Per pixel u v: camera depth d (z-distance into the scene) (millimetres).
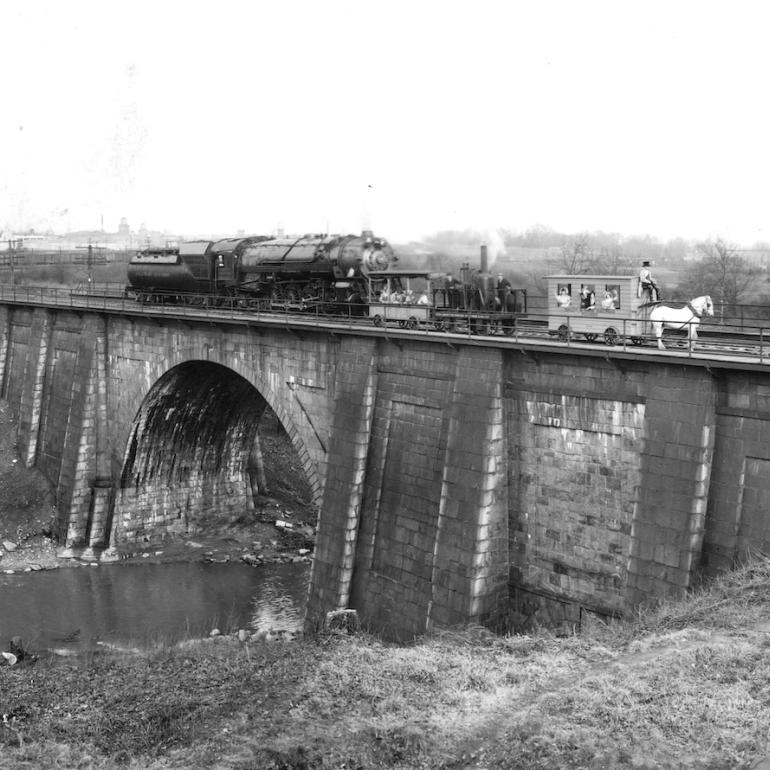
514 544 29000
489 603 28609
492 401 28297
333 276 41844
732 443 23328
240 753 18969
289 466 61969
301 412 37031
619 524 26156
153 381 45969
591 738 16531
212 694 23156
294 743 18828
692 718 16688
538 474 28141
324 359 35625
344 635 28469
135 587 43781
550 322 30859
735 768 15055
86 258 108500
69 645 35938
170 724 21766
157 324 45094
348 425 33156
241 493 54219
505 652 22953
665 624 21938
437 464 30438
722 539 23453
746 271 68125
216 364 41969
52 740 21688
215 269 48875
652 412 24578
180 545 50219
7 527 50094
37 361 54562
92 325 49750
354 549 33000
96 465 49719
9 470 54031
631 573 24750
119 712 23047
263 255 45594
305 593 42656
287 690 22234
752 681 17609
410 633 30719
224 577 45219
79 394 49781
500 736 17812
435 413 30609
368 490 32781
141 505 50219
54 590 43344
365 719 19547
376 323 34500
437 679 21328
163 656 28266
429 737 18234
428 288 35906
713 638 19922
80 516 49094
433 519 30469
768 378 22469
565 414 27125
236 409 50938
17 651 33500
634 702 17609
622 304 28578
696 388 23656
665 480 24188
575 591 27375
